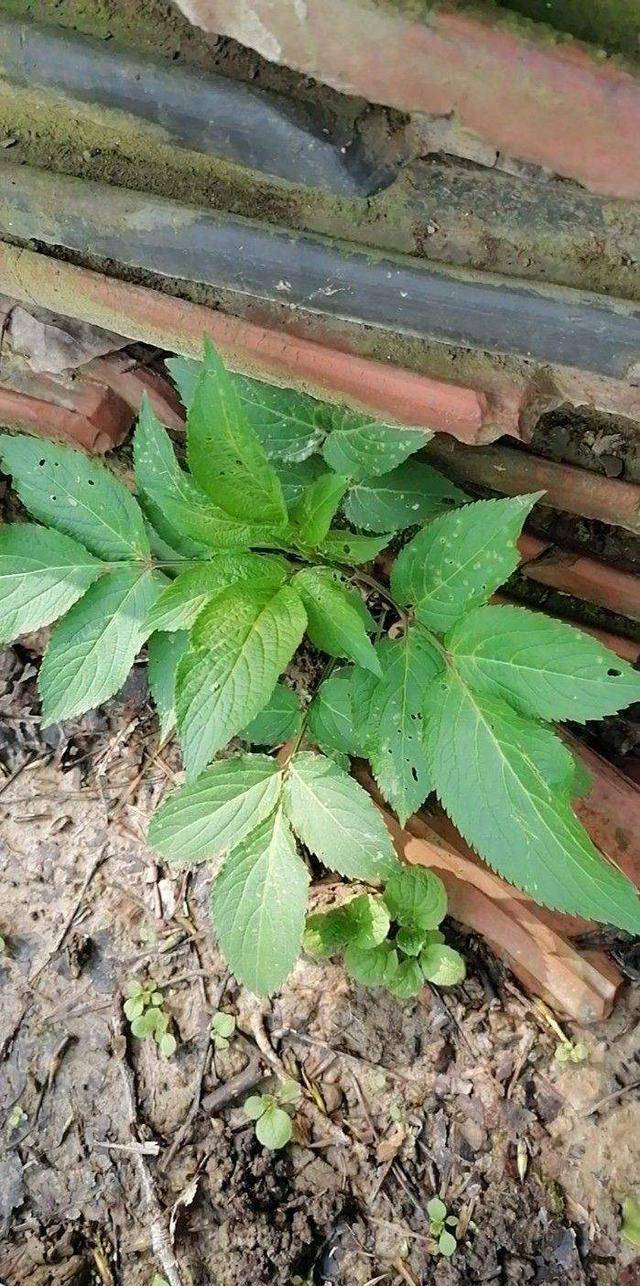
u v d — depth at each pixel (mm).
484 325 376
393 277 377
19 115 424
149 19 375
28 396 546
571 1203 494
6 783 617
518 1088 516
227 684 358
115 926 572
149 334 463
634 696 379
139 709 625
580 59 296
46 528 473
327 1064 531
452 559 413
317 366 416
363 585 543
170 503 400
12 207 435
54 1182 518
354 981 542
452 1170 505
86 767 617
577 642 385
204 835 462
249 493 384
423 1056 527
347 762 525
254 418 458
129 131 394
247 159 379
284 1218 499
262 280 401
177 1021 546
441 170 365
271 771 470
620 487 452
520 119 316
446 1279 482
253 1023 542
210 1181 508
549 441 461
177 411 534
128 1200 509
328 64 323
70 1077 539
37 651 643
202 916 569
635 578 503
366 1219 500
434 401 400
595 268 366
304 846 571
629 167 318
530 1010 531
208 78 363
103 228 420
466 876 547
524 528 517
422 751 433
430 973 522
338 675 513
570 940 537
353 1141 514
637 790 531
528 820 387
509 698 398
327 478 401
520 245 371
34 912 581
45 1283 493
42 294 478
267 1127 509
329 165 365
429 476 466
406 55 310
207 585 403
